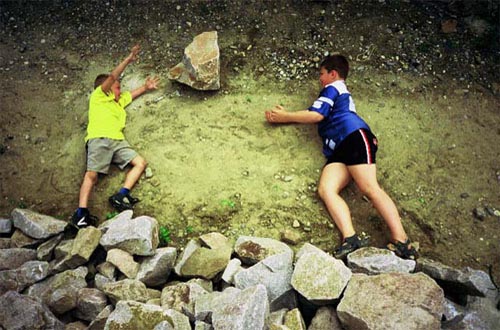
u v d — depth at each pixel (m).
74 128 4.43
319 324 3.10
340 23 4.87
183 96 4.50
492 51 4.71
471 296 3.27
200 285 3.38
